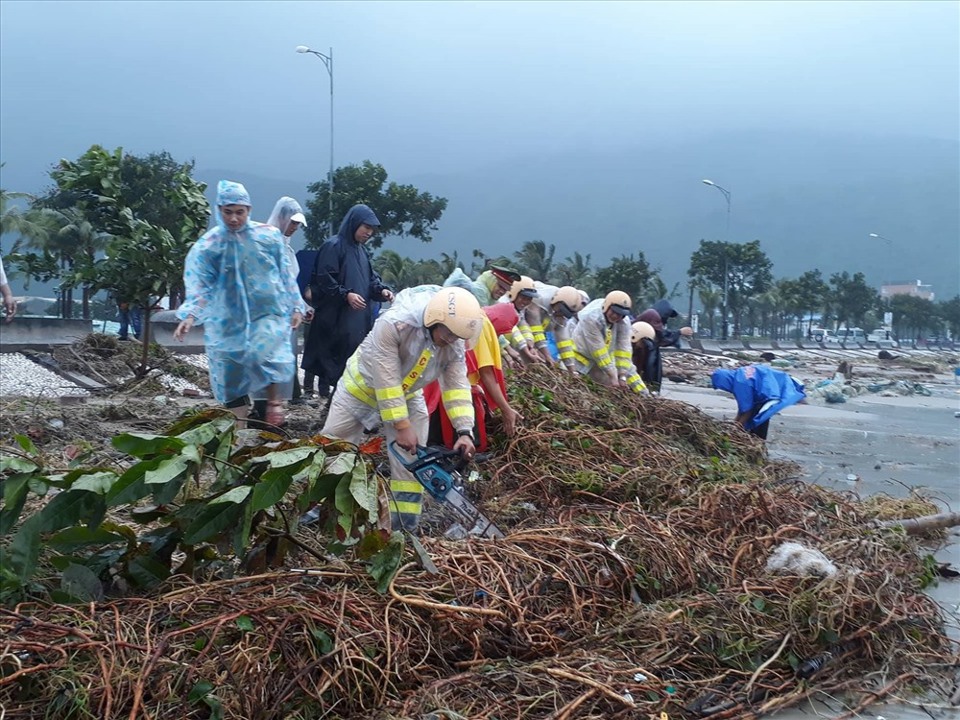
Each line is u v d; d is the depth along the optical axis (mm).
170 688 3182
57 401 10945
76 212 35531
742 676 4125
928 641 4742
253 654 3375
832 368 41156
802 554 5023
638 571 4730
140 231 12336
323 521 4332
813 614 4473
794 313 81062
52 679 3082
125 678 3143
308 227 40625
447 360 5445
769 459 9852
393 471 5488
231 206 7051
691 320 76625
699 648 4234
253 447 4082
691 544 5289
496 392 6949
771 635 4352
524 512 6488
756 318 88562
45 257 13055
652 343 12766
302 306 7617
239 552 3834
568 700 3621
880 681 4312
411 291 5398
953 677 4465
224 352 7172
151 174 32281
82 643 3199
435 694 3496
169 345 17906
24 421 8719
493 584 4285
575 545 4762
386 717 3375
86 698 3025
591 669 3836
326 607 3725
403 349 5254
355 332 10078
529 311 10461
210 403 11320
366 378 5500
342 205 39125
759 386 10805
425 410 5555
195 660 3289
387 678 3525
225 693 3201
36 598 3682
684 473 7102
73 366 14203
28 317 15562
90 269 12242
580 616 4297
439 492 5246
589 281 47438
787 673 4250
